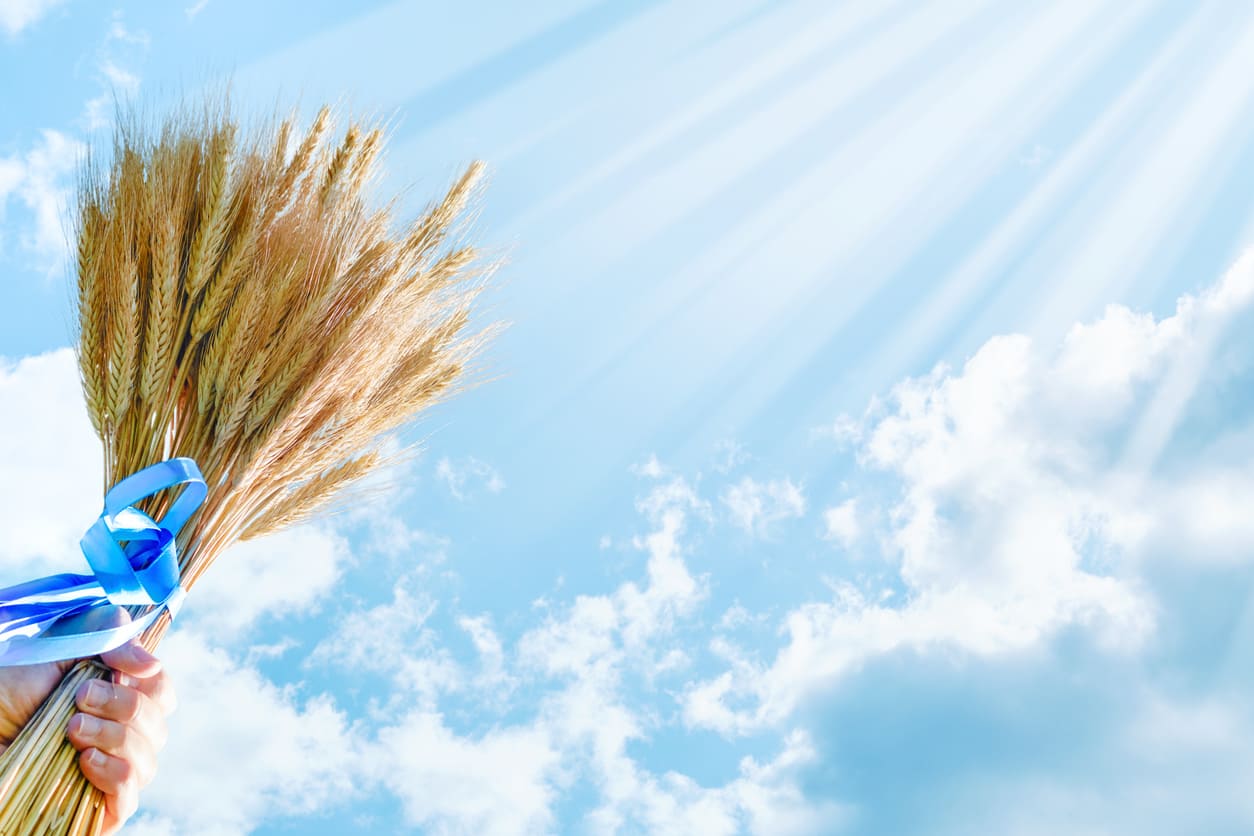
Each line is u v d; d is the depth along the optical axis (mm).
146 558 1040
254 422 1067
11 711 1011
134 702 1010
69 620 1017
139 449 1059
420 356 1138
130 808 1010
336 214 1111
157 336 1061
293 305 1083
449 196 1146
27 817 972
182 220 1077
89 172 1091
